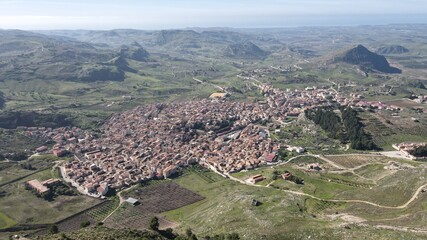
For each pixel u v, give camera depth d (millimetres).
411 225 162750
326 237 154500
